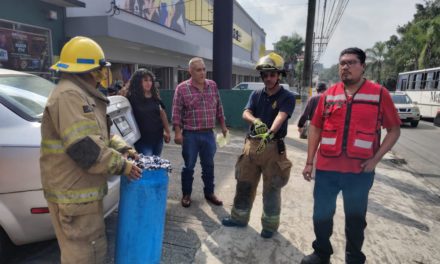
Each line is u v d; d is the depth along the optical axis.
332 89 2.65
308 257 2.81
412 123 14.48
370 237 3.44
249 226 3.52
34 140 2.39
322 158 2.61
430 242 3.37
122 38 10.93
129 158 2.26
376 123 2.44
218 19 11.15
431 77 16.22
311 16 11.91
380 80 51.19
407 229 3.66
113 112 3.16
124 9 12.93
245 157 3.21
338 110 2.52
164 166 2.24
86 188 1.94
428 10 41.53
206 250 3.03
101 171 1.84
